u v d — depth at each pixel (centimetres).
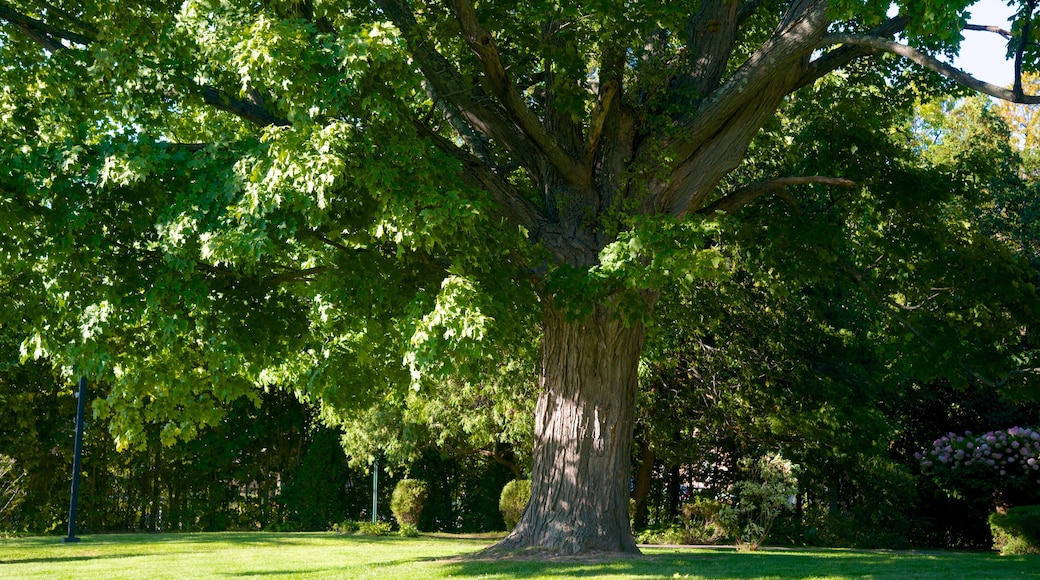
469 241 991
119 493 2812
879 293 1677
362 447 2427
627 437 1238
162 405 1292
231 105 1159
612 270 1023
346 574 1080
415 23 1141
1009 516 1695
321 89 899
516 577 968
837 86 1611
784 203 1538
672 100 1261
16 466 2542
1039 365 1928
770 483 1731
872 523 2255
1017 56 857
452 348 920
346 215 1002
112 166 975
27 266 1049
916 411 2722
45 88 1155
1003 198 2792
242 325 1119
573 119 1154
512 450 2500
